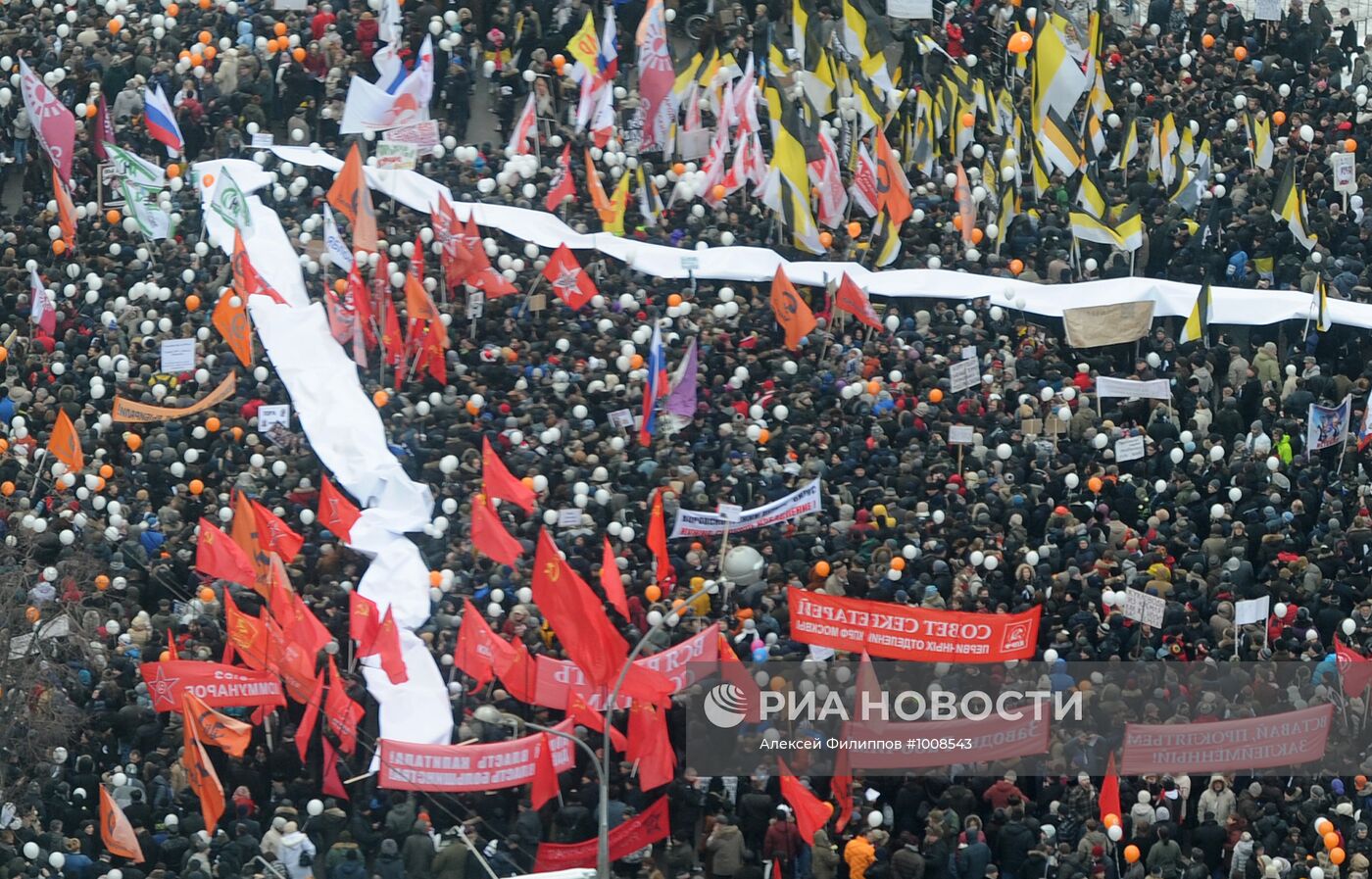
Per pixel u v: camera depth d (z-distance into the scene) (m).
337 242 185.50
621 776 146.38
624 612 149.75
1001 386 176.50
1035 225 196.38
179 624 152.88
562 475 164.25
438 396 173.25
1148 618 152.25
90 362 177.38
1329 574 161.50
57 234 189.50
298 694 145.38
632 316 182.50
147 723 146.50
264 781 146.00
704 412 171.75
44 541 159.75
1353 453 176.62
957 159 198.62
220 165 194.62
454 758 140.50
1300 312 190.12
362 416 170.88
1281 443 174.25
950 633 146.12
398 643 147.38
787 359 177.00
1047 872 141.12
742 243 191.62
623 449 167.12
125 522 161.00
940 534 160.12
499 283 181.62
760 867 142.12
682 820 144.38
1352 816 143.88
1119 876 144.25
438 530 161.75
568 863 141.75
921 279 188.25
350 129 196.38
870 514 160.88
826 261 191.12
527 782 142.38
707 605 155.25
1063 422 173.62
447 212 180.88
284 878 138.38
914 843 141.12
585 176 196.75
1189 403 177.38
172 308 181.00
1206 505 167.38
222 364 175.75
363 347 177.62
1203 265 194.38
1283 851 142.38
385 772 140.25
